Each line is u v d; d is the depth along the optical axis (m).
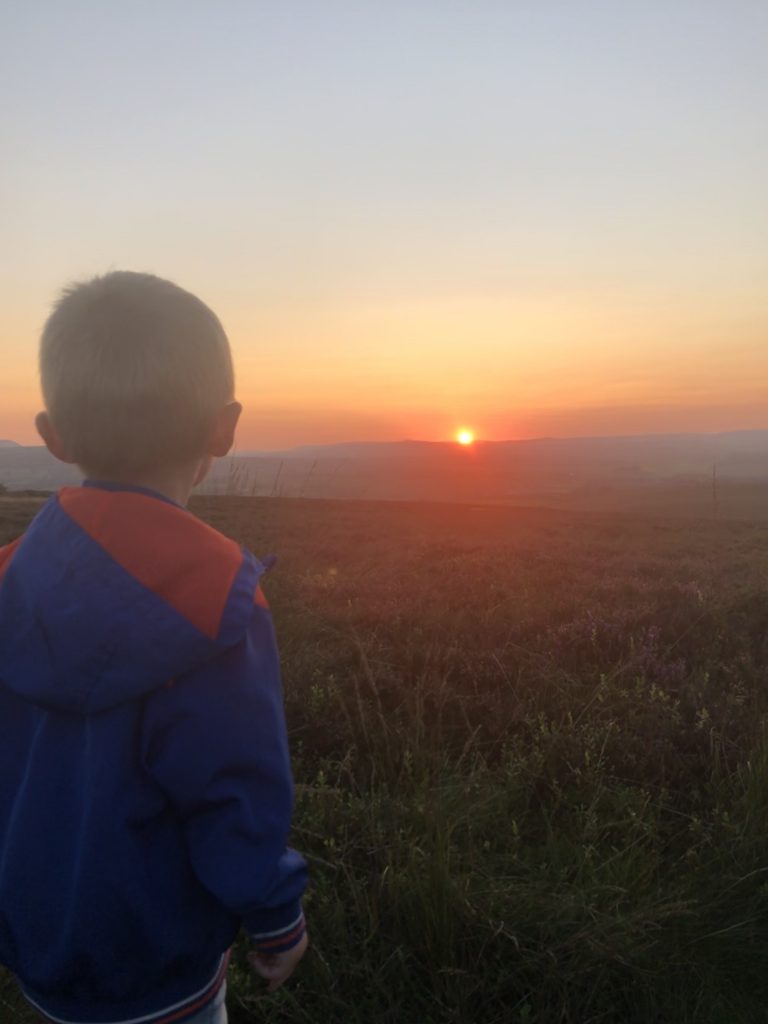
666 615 6.39
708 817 3.34
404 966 2.38
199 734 1.19
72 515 1.27
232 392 1.42
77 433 1.29
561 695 4.44
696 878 2.83
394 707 4.55
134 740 1.20
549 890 2.74
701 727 4.04
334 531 17.36
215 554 1.24
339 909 2.54
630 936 2.49
